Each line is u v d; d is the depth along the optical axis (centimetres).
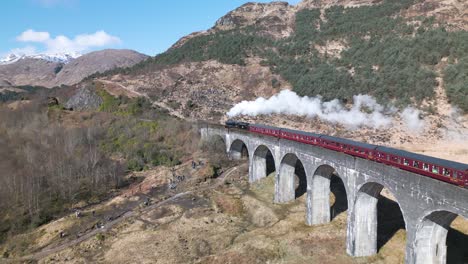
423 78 10031
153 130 10556
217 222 5972
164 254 5019
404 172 3631
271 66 14438
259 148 7469
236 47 16525
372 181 4116
